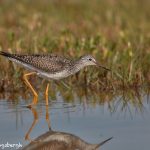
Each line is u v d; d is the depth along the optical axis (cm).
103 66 1596
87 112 1438
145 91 1661
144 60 1777
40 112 1438
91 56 1574
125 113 1426
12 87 1653
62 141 1215
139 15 2614
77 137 1232
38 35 1997
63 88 1717
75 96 1630
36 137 1235
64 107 1491
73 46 1861
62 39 1928
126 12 2659
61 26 2284
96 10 2723
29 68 1551
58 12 2659
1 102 1538
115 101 1558
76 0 2959
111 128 1287
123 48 1912
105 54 1795
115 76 1677
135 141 1182
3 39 2016
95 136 1232
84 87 1698
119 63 1738
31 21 2375
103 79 1691
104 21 2489
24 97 1611
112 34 2192
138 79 1686
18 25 2364
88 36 2020
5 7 2752
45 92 1598
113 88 1659
